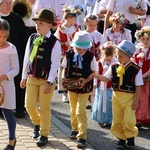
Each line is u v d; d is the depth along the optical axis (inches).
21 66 307.3
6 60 237.6
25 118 307.4
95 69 266.5
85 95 263.7
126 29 344.2
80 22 467.2
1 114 304.0
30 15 327.3
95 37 338.6
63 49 343.9
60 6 402.0
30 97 262.4
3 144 255.9
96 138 278.5
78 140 260.4
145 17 410.3
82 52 263.1
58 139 270.4
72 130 273.7
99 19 402.9
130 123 256.4
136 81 256.2
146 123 304.2
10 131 242.1
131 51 254.5
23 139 266.7
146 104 299.3
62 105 344.8
